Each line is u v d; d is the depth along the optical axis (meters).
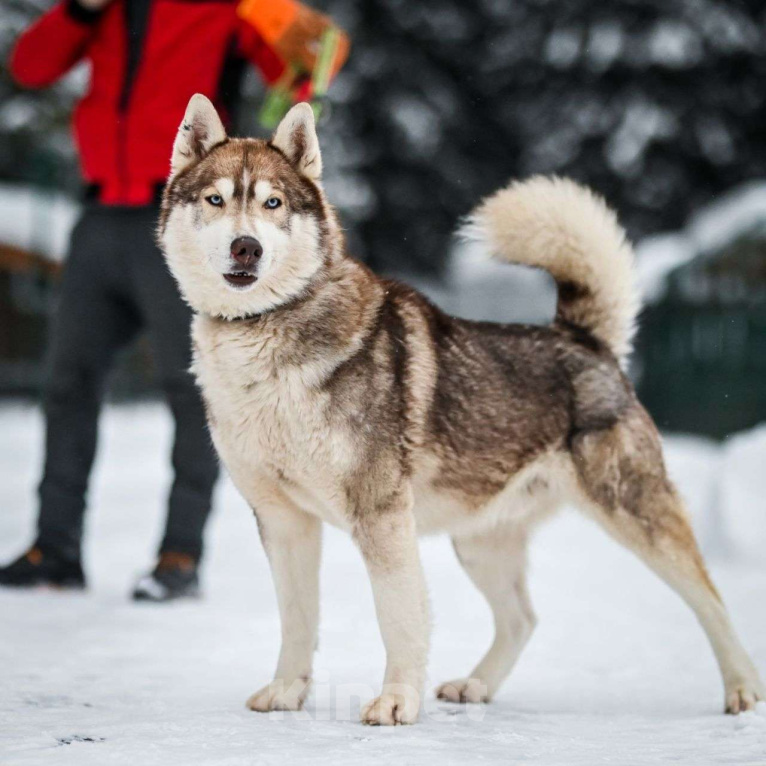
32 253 20.44
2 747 2.69
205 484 5.59
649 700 3.74
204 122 3.87
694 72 22.64
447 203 25.67
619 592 6.24
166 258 3.80
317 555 3.67
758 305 14.74
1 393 19.48
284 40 5.48
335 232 3.76
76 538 5.74
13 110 20.64
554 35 23.64
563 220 4.30
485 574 4.17
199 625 4.82
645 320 15.97
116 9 5.71
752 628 4.96
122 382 20.78
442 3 25.58
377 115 25.30
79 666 3.90
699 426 15.28
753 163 22.84
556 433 4.02
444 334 3.90
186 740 2.78
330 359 3.47
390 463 3.48
